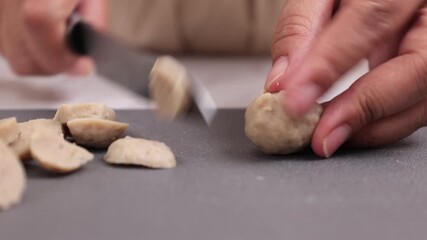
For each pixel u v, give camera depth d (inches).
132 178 12.5
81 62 23.8
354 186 12.3
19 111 17.2
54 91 22.4
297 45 14.5
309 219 11.0
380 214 11.2
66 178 12.4
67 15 21.7
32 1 21.7
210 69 26.7
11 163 11.4
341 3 14.9
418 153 14.2
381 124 14.3
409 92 14.1
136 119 16.7
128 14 30.1
